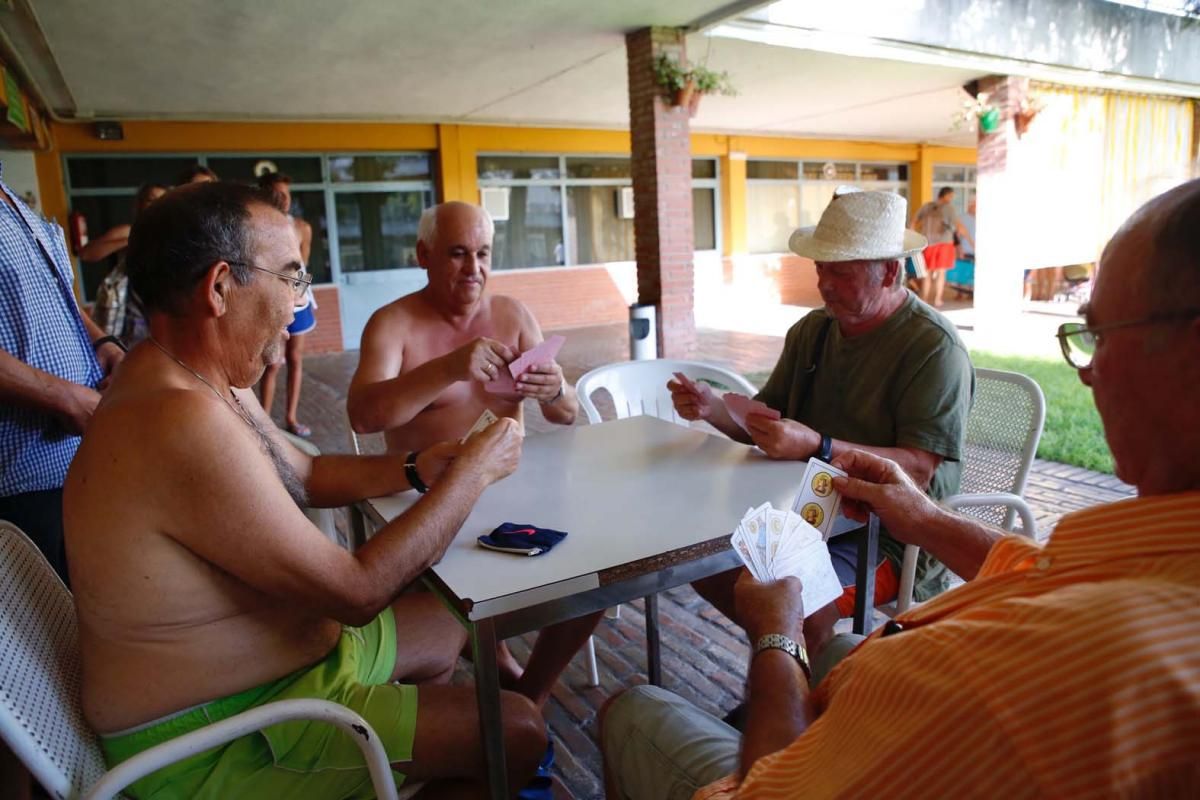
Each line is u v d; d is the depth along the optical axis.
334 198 10.59
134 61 6.93
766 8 6.85
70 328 2.09
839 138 14.76
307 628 1.33
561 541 1.41
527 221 11.94
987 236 9.52
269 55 7.04
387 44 6.93
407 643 1.65
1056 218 10.01
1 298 1.86
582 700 2.37
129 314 4.07
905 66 8.64
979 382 2.31
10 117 5.96
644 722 1.23
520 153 11.63
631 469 1.81
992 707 0.59
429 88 8.84
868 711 0.69
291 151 10.25
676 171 7.30
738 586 1.17
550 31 6.89
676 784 1.14
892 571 2.00
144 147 9.37
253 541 1.15
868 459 1.46
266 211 1.32
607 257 12.69
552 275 12.15
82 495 1.13
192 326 1.28
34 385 1.79
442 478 1.40
